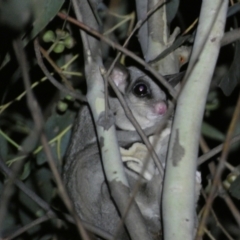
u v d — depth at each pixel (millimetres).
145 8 7586
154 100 8133
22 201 9719
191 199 5242
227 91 7504
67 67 9711
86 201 7367
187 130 5352
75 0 6281
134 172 7031
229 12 6953
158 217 6953
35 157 9789
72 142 7965
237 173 8320
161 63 7363
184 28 9352
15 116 10477
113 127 5855
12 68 9930
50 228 9859
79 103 9625
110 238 6355
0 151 9211
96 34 5875
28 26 6379
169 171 5309
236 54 7512
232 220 9680
